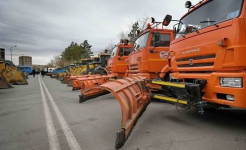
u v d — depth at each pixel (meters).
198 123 4.03
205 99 3.54
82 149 2.81
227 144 2.90
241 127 3.72
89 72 17.11
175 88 4.10
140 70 6.88
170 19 5.54
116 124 4.03
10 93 9.84
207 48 3.52
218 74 3.24
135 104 3.67
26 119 4.55
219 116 4.59
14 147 2.92
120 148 2.79
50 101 7.14
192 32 4.04
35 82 19.94
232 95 3.01
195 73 3.91
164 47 6.85
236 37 2.93
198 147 2.81
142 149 2.76
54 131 3.64
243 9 3.07
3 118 4.67
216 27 3.33
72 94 9.21
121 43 11.97
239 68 2.91
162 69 6.65
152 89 5.00
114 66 11.52
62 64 72.50
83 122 4.23
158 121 4.22
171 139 3.14
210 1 3.96
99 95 7.51
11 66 17.44
